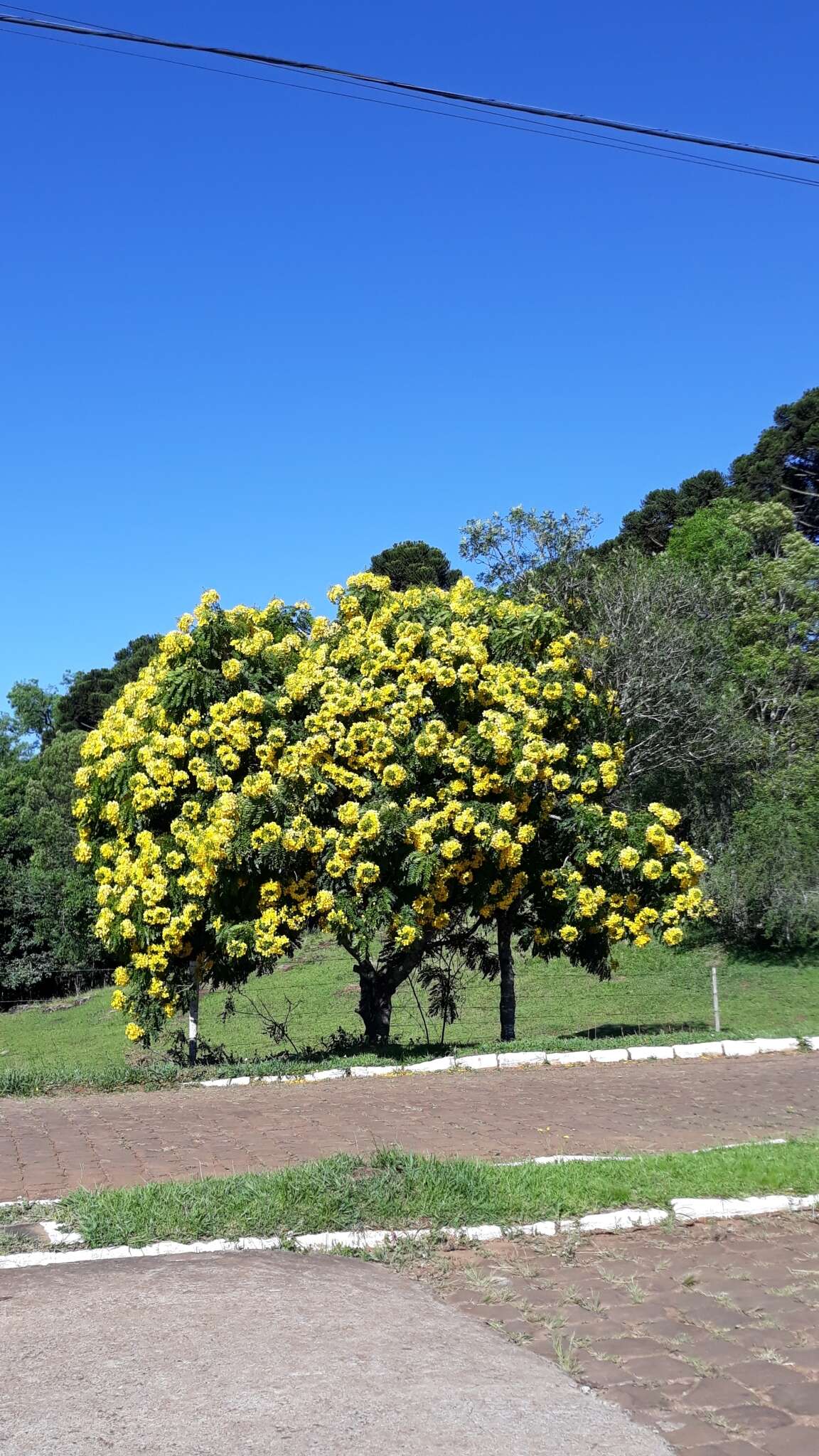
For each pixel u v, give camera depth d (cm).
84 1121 836
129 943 1284
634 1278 493
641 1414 369
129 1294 461
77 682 5997
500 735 1262
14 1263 499
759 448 4216
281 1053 1420
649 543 4312
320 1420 358
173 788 1265
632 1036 1394
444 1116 835
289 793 1230
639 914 1351
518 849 1270
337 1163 608
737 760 2325
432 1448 342
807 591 2775
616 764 1404
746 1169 633
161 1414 360
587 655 2100
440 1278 495
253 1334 422
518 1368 402
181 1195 573
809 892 2133
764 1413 369
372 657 1360
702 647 2364
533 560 2442
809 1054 1171
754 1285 485
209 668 1333
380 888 1226
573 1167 634
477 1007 2098
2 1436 345
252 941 1198
